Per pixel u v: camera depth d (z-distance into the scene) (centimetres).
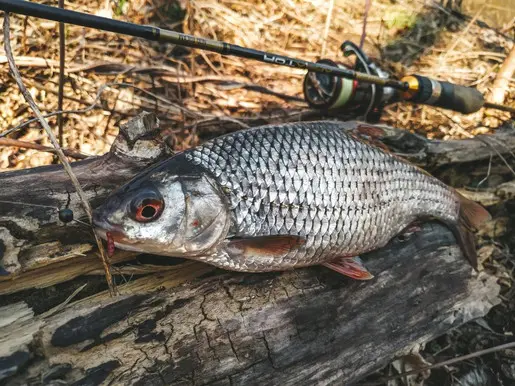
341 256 26
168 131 37
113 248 20
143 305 22
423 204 29
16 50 37
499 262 35
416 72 49
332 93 35
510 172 37
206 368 21
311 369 24
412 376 29
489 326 33
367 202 26
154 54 41
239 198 22
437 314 29
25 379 18
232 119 38
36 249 21
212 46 26
